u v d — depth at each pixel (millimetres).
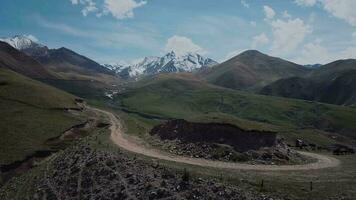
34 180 73625
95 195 57000
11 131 109750
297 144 128125
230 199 47500
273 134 83688
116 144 89312
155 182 54094
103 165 64125
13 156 93250
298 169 68750
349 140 199625
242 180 54781
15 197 68500
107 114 168500
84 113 154000
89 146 81062
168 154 77812
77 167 68000
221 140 80438
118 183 56969
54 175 70875
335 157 91062
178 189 51281
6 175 85812
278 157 77250
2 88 153750
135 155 72875
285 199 47969
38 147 101000
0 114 125062
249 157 75188
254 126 85188
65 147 104438
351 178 61219
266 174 61969
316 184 56031
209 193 49250
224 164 69438
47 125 120188
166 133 94938
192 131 85812
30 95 152125
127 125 142125
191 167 63594
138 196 52312
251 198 47125
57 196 62281
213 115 94000
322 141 169875
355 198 49156
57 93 172000
